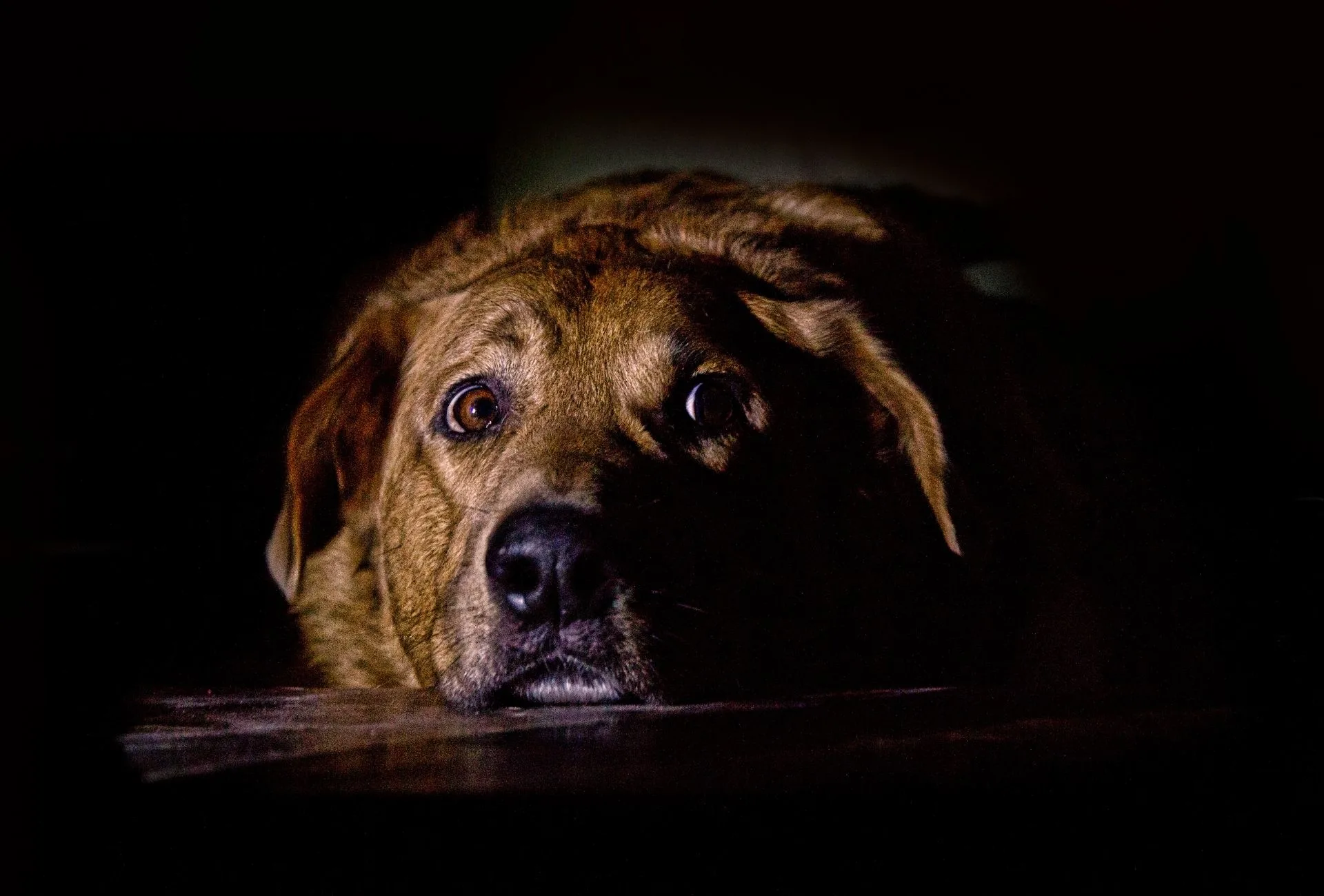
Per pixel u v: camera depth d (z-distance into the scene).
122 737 0.86
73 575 1.04
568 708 0.85
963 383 1.03
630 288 0.90
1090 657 0.98
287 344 1.08
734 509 0.88
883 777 0.82
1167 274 1.11
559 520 0.83
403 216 1.06
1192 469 1.10
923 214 1.10
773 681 0.88
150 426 1.09
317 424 0.94
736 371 0.89
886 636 0.93
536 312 0.89
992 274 1.11
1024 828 0.81
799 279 0.97
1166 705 0.92
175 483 1.09
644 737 0.83
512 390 0.89
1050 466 1.05
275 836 0.79
